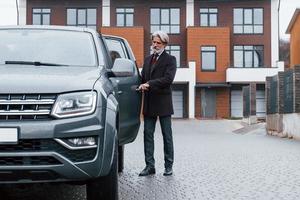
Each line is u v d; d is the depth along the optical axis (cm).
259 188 748
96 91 512
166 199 664
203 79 4559
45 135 475
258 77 4450
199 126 3219
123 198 667
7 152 470
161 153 1277
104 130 506
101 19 4700
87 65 610
